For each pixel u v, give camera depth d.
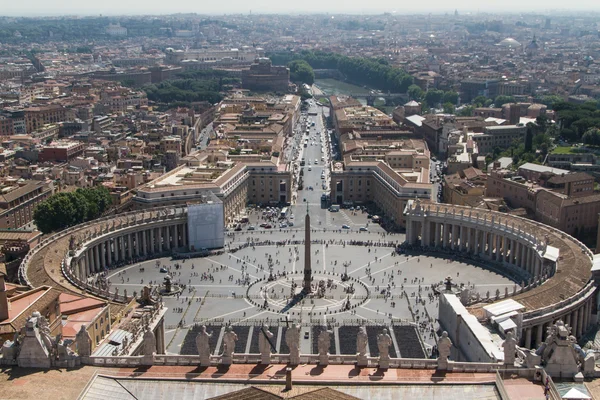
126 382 140.50
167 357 147.50
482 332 193.25
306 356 148.88
